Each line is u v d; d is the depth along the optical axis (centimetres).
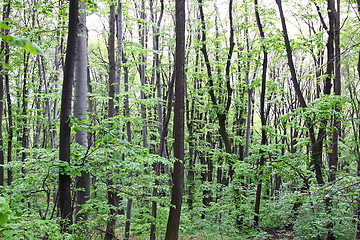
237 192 1157
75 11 477
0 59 183
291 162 883
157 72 1154
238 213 1093
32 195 518
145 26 1166
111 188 668
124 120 476
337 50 978
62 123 472
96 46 2011
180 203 723
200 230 1118
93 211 562
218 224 1088
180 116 728
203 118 1980
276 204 873
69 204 482
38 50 160
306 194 649
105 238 718
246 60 1216
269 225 1021
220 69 1462
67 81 473
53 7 595
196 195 1577
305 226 741
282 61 1997
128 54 1310
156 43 1203
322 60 1515
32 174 471
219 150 1367
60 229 441
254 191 1297
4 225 259
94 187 744
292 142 1548
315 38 928
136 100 1073
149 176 718
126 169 524
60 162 450
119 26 987
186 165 1641
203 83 1994
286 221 838
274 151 935
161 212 924
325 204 661
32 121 1449
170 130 1775
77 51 652
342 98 823
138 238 1091
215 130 1770
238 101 1562
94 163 520
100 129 466
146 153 537
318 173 889
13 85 1350
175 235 711
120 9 978
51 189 537
